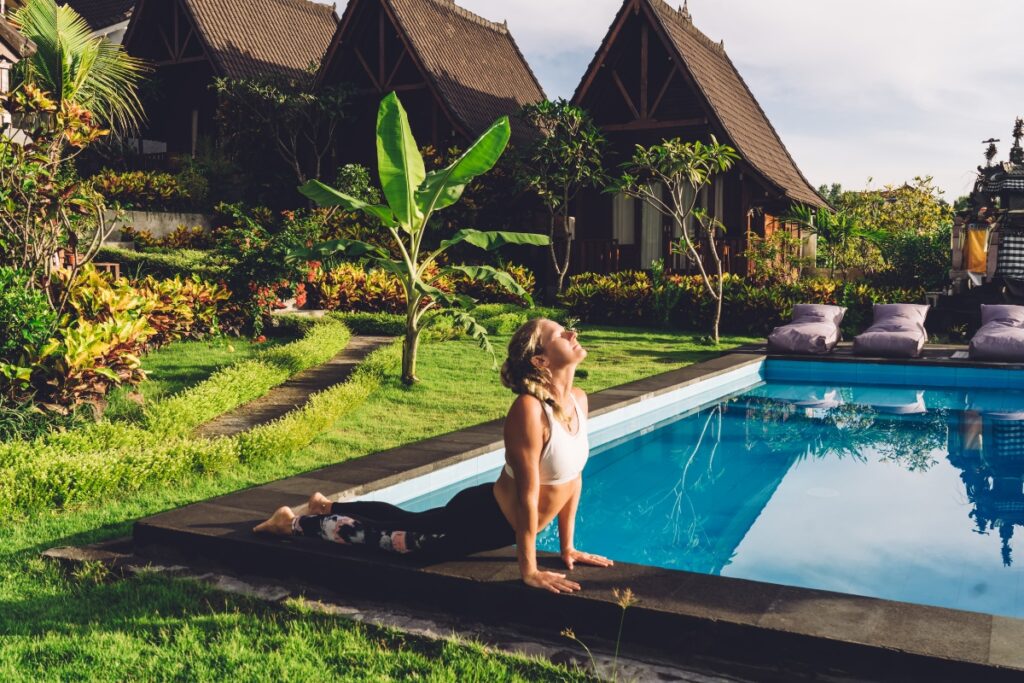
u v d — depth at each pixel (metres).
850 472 7.83
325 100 22.28
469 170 9.63
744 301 17.44
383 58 22.95
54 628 3.73
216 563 4.49
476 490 3.95
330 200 9.81
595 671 3.34
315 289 16.61
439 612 3.90
